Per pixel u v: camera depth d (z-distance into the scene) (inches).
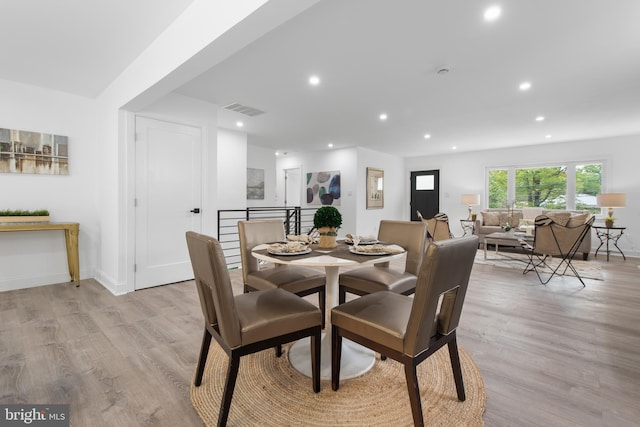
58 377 70.2
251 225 99.1
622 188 235.5
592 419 57.4
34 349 82.9
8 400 62.2
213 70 118.7
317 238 99.8
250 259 96.8
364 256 70.1
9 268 133.7
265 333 58.3
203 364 66.7
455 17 84.5
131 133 129.6
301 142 264.4
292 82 130.6
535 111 170.4
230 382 54.5
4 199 131.0
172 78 95.3
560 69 117.5
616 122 193.5
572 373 72.8
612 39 95.8
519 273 173.2
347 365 75.0
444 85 133.6
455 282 55.7
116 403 61.6
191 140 149.2
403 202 355.9
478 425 55.8
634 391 65.9
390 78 125.7
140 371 72.9
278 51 103.7
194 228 151.0
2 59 111.9
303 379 70.1
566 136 235.9
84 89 141.2
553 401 62.6
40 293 130.2
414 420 51.9
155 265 139.2
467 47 101.0
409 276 90.7
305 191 325.1
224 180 215.5
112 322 100.9
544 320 105.3
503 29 90.4
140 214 133.7
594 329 97.8
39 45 101.7
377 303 65.9
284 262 65.8
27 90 134.9
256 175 281.3
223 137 214.4
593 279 159.9
